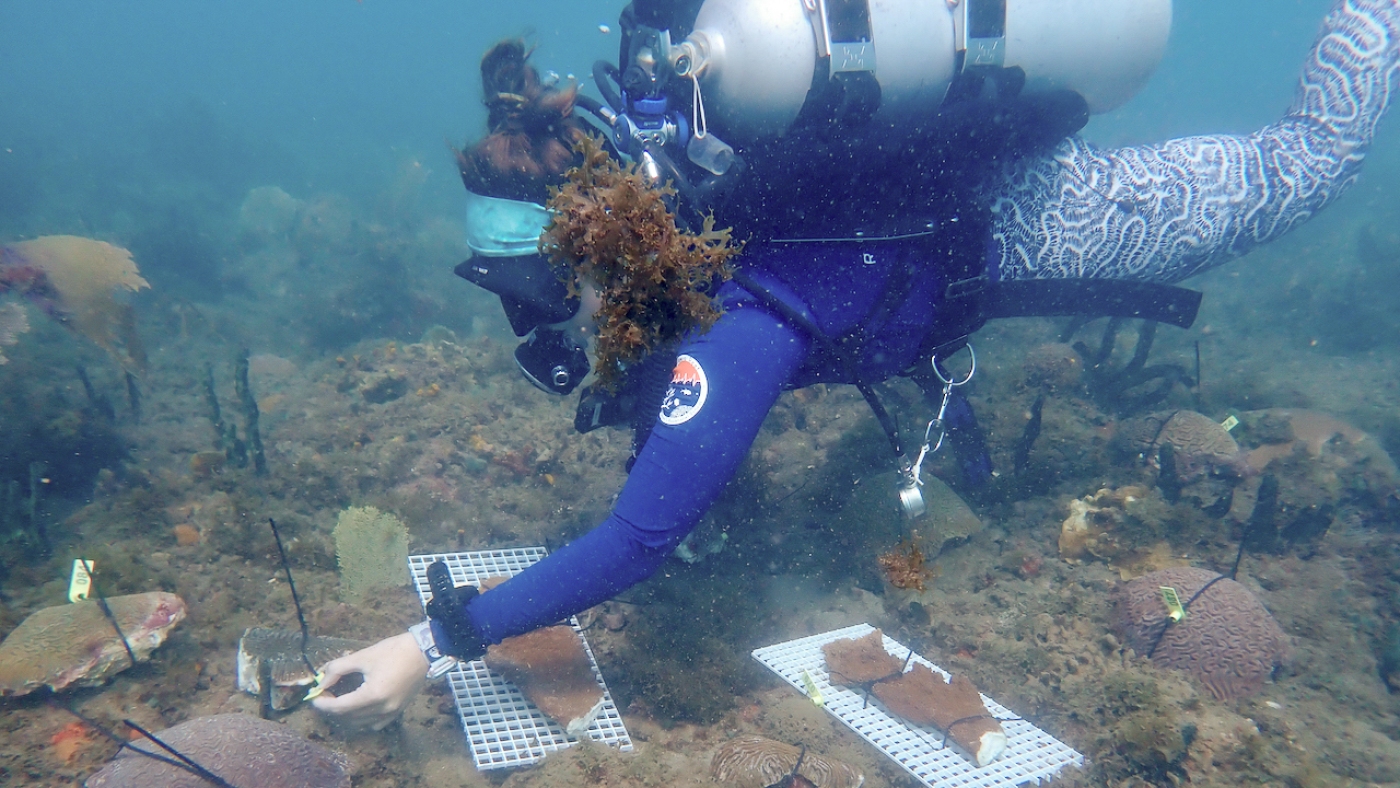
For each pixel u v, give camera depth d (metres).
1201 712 3.01
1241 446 5.17
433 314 10.30
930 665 3.27
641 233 1.80
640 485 2.45
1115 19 3.15
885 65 2.72
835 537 4.25
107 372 7.06
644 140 2.62
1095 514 4.17
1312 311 9.23
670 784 2.56
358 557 3.71
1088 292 3.56
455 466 5.12
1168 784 2.78
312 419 5.73
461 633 2.57
